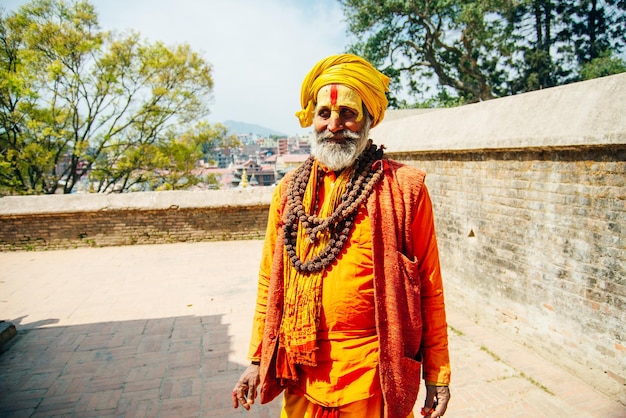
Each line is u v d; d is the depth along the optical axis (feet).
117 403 11.59
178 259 25.54
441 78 68.08
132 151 64.90
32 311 18.03
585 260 11.91
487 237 15.99
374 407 5.22
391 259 4.98
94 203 27.81
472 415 10.91
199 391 12.11
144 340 15.31
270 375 5.73
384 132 25.89
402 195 5.19
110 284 21.33
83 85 61.36
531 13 56.49
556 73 59.06
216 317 17.33
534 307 13.88
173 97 64.75
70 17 59.57
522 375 12.69
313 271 5.23
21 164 59.57
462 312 17.78
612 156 10.86
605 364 11.50
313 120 5.64
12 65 59.16
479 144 15.40
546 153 12.92
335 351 5.13
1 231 27.09
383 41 66.44
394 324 4.94
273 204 6.26
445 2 56.70
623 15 52.75
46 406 11.48
